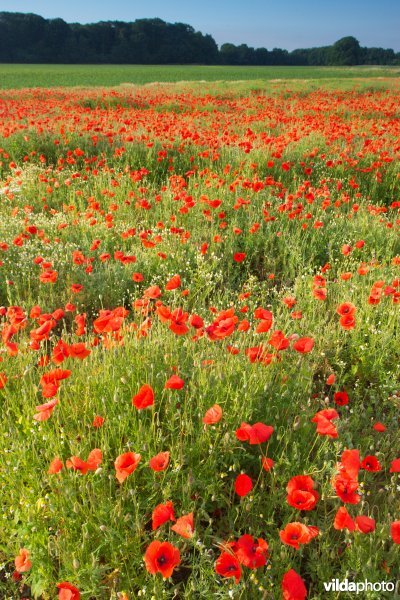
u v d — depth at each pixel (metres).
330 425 2.25
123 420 2.82
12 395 3.16
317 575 2.41
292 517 2.56
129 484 2.60
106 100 22.89
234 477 2.83
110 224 6.16
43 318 3.24
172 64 113.06
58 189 8.75
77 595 1.83
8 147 11.27
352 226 6.85
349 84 33.16
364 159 10.02
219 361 3.32
